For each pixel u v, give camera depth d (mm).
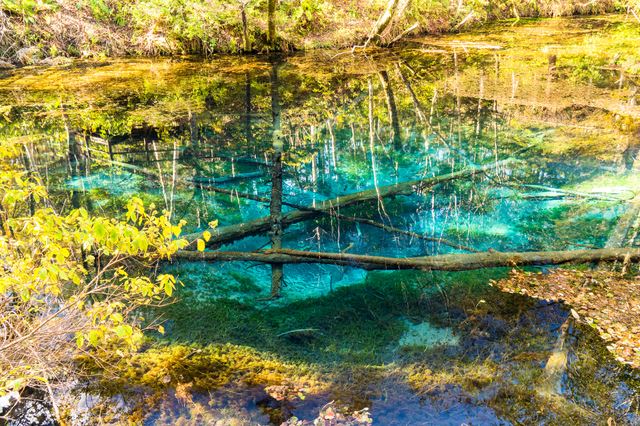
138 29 12352
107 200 5656
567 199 5668
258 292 4219
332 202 5559
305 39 13062
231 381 3152
